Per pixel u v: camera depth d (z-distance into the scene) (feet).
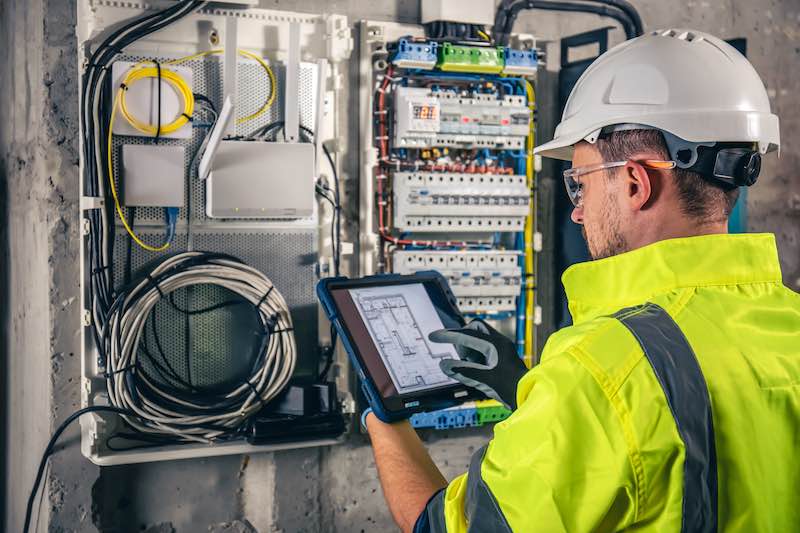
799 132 10.27
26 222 8.02
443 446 8.63
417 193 8.15
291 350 7.52
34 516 7.75
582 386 2.62
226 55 7.18
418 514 3.51
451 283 8.30
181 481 7.70
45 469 7.37
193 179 7.36
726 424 2.60
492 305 8.54
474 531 2.74
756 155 3.00
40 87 7.44
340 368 7.98
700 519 2.53
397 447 4.16
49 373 7.38
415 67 8.07
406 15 8.51
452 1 8.19
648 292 2.93
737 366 2.68
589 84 3.38
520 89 8.59
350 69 8.16
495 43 8.45
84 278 7.11
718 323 2.77
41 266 7.54
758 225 10.08
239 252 7.61
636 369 2.61
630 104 3.14
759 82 3.26
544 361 2.85
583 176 3.32
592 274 3.12
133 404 6.93
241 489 7.91
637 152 3.09
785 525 2.69
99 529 7.44
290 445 7.48
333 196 7.97
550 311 9.16
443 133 8.19
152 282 6.98
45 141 7.38
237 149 7.25
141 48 7.14
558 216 9.15
